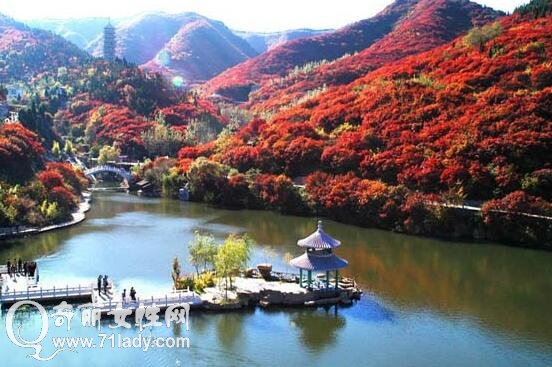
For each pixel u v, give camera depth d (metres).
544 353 68.06
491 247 116.50
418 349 68.50
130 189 187.50
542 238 115.75
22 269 91.81
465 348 69.06
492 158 132.00
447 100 155.12
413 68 193.75
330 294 83.00
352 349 68.06
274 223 138.88
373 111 166.88
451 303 84.38
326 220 142.75
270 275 91.06
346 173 151.00
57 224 129.00
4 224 117.06
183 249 110.75
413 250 114.00
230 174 167.88
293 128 174.12
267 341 69.50
